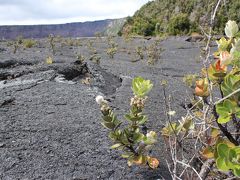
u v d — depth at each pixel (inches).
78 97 184.2
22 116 148.3
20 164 106.7
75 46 565.0
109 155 114.5
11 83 236.4
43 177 100.7
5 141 121.3
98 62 333.4
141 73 299.9
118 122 91.7
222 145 47.1
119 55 469.1
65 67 270.1
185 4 1080.8
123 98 192.2
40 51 445.7
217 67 58.2
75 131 132.8
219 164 47.1
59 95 186.2
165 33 956.6
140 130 137.4
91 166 107.9
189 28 987.3
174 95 206.5
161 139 130.0
